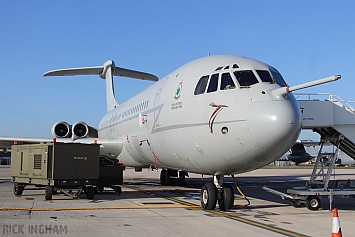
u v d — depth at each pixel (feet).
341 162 199.72
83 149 44.91
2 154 275.39
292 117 30.81
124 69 96.63
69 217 32.04
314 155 195.31
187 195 52.49
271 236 25.49
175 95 40.70
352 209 40.70
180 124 38.40
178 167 44.60
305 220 32.37
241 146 31.65
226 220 31.50
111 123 74.54
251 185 77.71
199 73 38.58
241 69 35.53
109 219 31.37
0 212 34.27
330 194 39.06
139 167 64.80
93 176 45.27
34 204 40.34
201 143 35.19
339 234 23.29
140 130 52.11
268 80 35.01
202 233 26.18
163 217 32.73
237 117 31.81
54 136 73.26
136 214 34.30
